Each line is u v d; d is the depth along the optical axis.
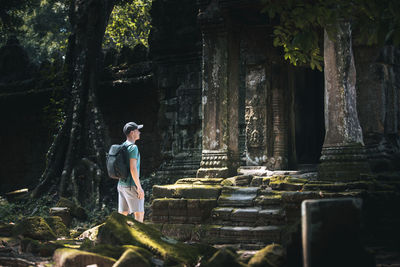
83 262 4.73
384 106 9.08
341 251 4.04
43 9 27.75
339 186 6.74
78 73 13.97
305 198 6.39
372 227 6.43
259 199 7.13
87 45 14.10
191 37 12.56
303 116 11.05
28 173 16.44
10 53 17.84
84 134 13.41
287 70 9.97
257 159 9.84
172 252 5.06
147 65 14.20
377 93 9.05
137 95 14.33
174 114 12.66
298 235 4.50
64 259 4.79
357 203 4.13
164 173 12.44
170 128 12.65
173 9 12.90
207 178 8.29
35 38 28.58
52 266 5.10
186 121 12.40
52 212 9.02
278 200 6.92
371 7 5.68
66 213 9.06
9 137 16.95
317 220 3.88
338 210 4.04
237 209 7.11
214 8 8.56
